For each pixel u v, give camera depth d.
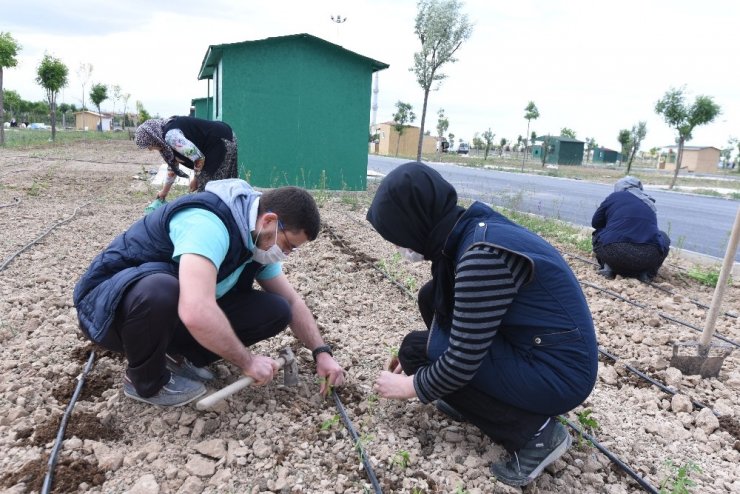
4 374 2.99
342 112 11.37
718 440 2.99
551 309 2.24
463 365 2.19
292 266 5.54
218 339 2.31
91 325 2.48
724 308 5.43
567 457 2.68
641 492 2.54
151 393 2.63
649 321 4.79
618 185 6.46
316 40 10.79
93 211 7.88
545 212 12.03
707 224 12.45
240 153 10.91
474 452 2.64
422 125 13.58
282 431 2.68
